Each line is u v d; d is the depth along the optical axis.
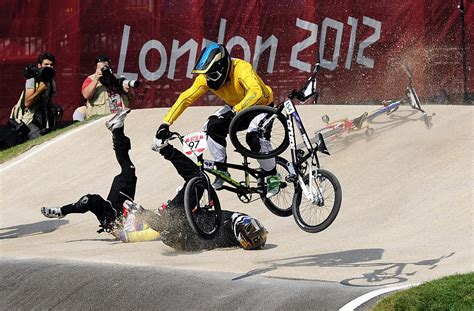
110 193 28.39
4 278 22.69
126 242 28.27
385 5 43.97
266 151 23.03
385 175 31.47
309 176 21.86
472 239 24.83
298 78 44.75
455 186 28.98
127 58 45.44
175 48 45.31
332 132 35.53
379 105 40.88
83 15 45.22
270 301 18.97
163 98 45.53
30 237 30.89
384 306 17.89
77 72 45.28
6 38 45.53
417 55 43.84
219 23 45.19
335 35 44.41
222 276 21.44
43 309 20.34
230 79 22.98
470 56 43.28
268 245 26.66
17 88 45.31
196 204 23.73
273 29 44.84
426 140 33.78
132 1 45.28
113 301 20.08
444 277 19.47
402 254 24.12
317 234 27.75
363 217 28.69
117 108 42.34
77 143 40.50
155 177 36.16
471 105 40.84
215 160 23.27
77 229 32.03
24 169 39.12
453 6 43.34
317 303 18.55
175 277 21.34
